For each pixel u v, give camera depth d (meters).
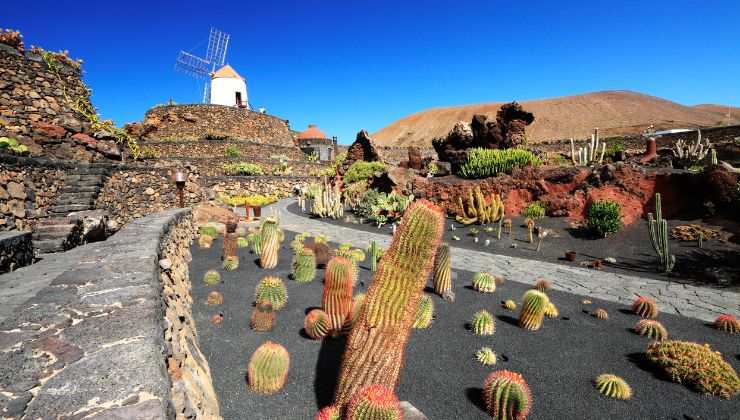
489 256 11.77
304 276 8.62
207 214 15.61
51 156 13.41
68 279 3.83
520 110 20.47
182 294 6.16
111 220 10.81
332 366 4.81
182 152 36.00
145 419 1.68
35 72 13.95
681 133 35.28
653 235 10.34
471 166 18.42
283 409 3.91
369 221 18.62
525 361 5.18
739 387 4.35
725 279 8.71
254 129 43.50
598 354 5.41
